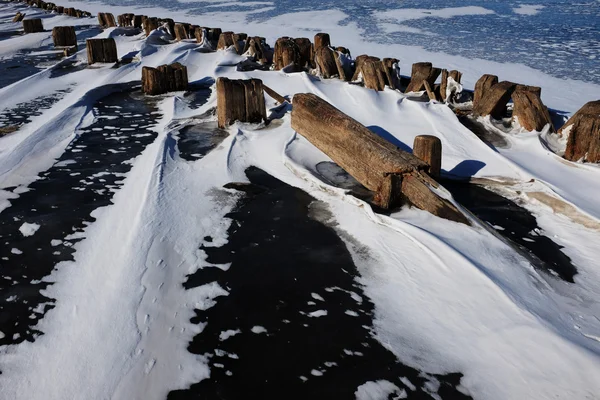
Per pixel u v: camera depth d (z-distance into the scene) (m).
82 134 6.25
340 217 3.98
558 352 2.47
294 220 3.98
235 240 3.70
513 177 4.61
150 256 3.42
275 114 6.50
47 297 3.05
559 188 4.32
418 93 7.59
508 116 6.54
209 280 3.23
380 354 2.62
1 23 21.70
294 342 2.72
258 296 3.08
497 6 26.91
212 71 9.78
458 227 3.59
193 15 25.00
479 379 2.42
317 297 3.07
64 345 2.66
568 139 4.97
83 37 16.41
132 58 11.33
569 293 3.08
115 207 4.21
